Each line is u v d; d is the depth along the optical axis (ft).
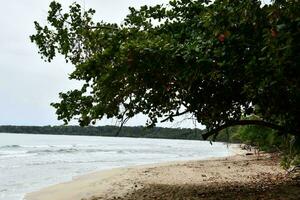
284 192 39.34
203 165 91.91
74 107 37.68
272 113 35.22
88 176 74.23
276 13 21.77
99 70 34.27
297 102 31.99
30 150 191.21
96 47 38.78
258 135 98.63
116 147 267.39
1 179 74.33
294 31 20.27
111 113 38.17
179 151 223.10
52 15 40.27
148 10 40.14
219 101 39.52
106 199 43.55
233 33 26.89
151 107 40.57
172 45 30.37
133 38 35.65
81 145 285.64
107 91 36.06
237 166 85.10
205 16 28.02
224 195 40.11
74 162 120.57
